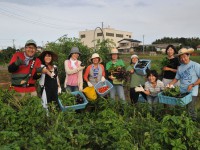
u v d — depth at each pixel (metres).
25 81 5.97
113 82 7.73
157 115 6.32
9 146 3.62
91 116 6.36
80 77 7.43
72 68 7.34
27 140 4.10
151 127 4.63
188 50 6.32
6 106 4.88
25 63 5.96
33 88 6.21
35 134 4.17
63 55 9.73
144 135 4.41
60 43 10.45
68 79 7.47
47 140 3.98
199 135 4.25
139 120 5.22
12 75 6.02
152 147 4.02
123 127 4.50
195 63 6.33
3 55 26.27
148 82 7.01
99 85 7.46
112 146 4.02
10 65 5.82
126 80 7.84
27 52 5.92
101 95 7.16
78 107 6.48
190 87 6.20
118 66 7.79
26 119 4.52
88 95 6.98
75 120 5.00
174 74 7.16
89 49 10.34
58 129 4.34
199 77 6.29
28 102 5.23
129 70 7.77
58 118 4.70
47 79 6.36
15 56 5.95
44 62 6.44
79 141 4.12
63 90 9.61
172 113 6.16
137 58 7.98
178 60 7.02
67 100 6.53
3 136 3.92
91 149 4.24
